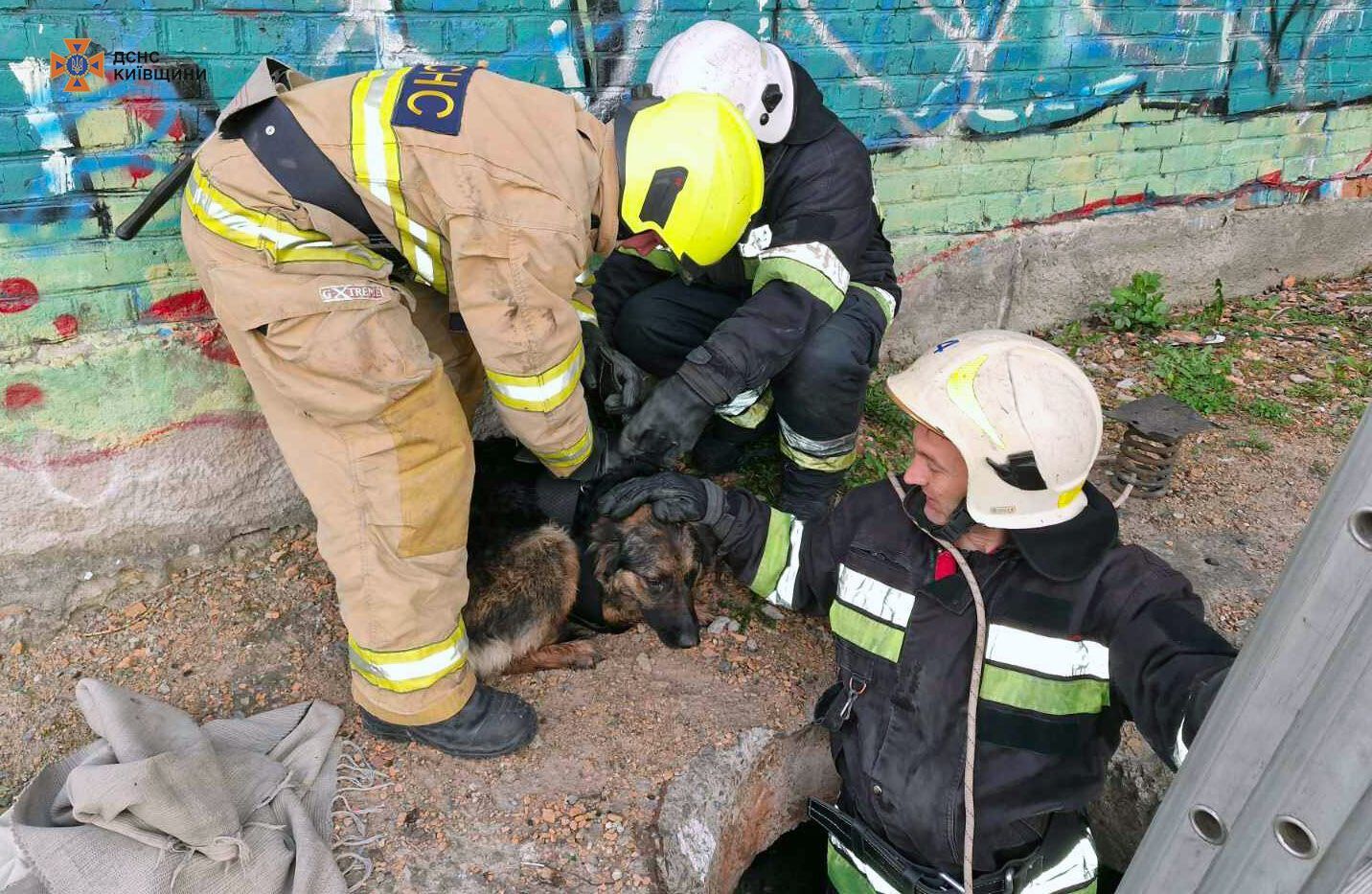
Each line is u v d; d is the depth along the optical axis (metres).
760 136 2.80
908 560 2.16
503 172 2.04
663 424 2.72
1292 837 1.06
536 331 2.11
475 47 3.13
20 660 2.84
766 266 2.86
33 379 2.72
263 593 3.10
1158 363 4.74
